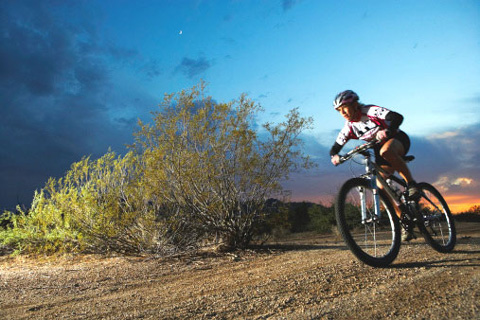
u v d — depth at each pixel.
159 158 5.43
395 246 3.35
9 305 3.32
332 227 9.52
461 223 9.73
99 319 2.61
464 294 2.27
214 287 3.22
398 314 2.07
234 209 5.84
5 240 6.75
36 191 6.99
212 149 5.62
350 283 2.79
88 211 5.95
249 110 5.80
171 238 5.70
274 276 3.35
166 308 2.67
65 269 5.06
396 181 3.77
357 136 3.81
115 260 5.51
